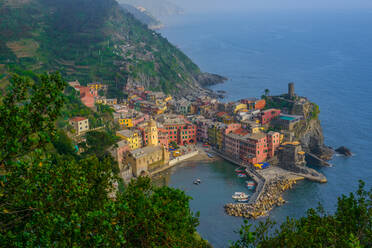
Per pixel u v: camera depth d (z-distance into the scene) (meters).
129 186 68.50
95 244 43.47
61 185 51.88
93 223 46.09
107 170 73.94
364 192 68.50
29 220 47.62
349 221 61.62
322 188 188.88
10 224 48.28
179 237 57.00
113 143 191.00
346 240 53.75
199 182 196.50
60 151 150.75
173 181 198.25
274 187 186.00
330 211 164.00
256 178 199.25
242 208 166.25
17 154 48.31
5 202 46.84
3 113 46.38
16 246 42.38
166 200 63.00
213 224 156.38
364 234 61.16
